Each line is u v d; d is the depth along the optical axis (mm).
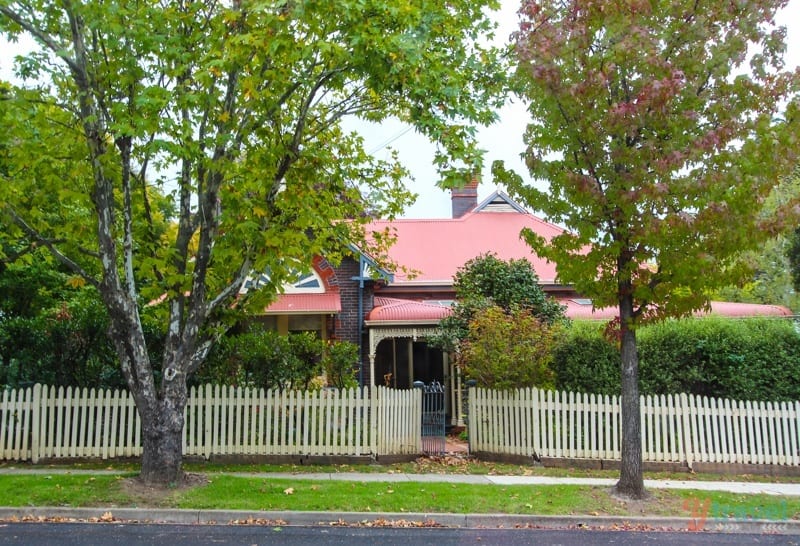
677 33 9391
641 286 9602
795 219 8906
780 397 13211
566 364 13664
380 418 12570
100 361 13047
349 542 7750
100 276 13055
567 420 12578
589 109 9281
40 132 9555
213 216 9719
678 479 11719
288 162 9922
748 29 9133
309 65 9695
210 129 9602
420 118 8977
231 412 12156
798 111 9156
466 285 17594
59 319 13031
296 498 9250
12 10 9234
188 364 9883
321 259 18859
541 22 9617
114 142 9547
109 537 7668
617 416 12469
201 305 9797
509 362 13320
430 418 13328
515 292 17094
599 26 9430
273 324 19312
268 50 8203
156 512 8586
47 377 12727
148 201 11484
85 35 9406
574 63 9414
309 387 13352
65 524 8211
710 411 12516
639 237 9188
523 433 12617
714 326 13727
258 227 9477
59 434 11695
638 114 8945
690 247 9242
